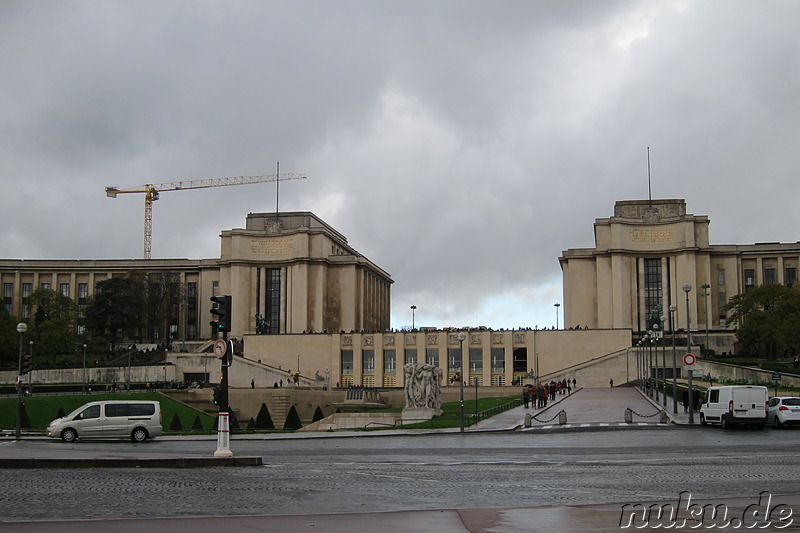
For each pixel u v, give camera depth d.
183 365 171.00
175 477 31.91
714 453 43.19
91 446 54.91
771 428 63.69
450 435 62.62
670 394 107.50
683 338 178.12
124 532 19.19
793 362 137.88
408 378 86.19
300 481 30.42
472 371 172.12
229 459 37.31
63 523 20.34
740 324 178.75
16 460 35.97
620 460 39.34
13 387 132.12
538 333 171.75
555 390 120.25
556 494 26.39
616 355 157.12
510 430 64.62
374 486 28.75
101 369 164.50
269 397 139.62
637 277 199.75
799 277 199.62
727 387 62.62
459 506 23.80
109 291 199.75
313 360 179.50
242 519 21.03
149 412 62.47
